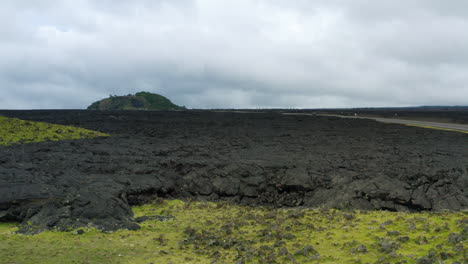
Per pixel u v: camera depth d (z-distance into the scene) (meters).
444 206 17.59
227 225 15.74
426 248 11.42
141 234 14.66
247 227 15.80
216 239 14.02
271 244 13.34
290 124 52.72
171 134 38.91
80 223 14.73
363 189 18.91
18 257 11.52
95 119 54.69
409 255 10.95
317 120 60.53
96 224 14.88
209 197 20.78
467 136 39.25
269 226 15.69
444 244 11.39
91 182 18.48
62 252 12.19
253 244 13.50
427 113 87.50
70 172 20.30
